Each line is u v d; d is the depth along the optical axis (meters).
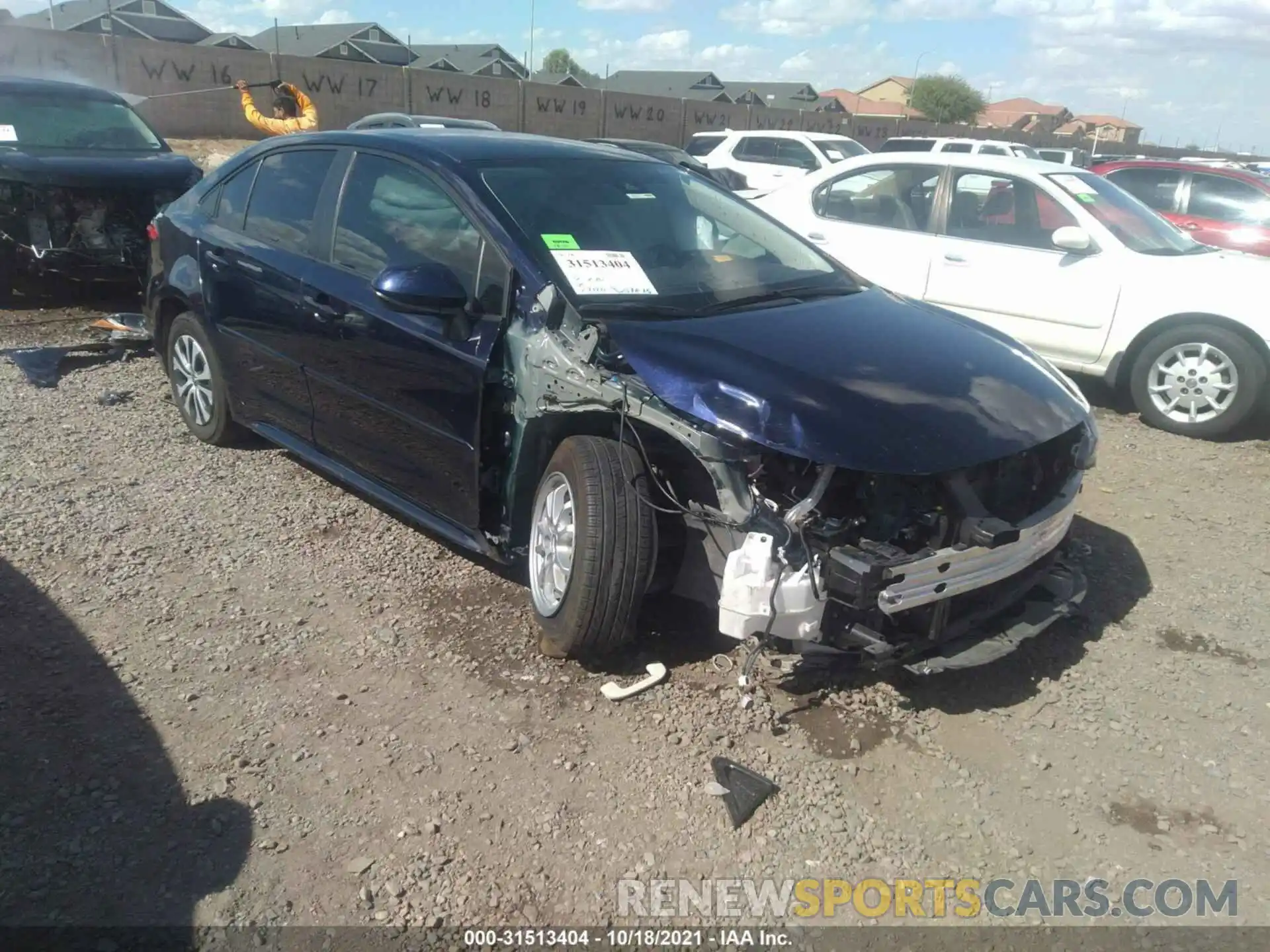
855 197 8.12
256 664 3.58
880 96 96.38
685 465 3.40
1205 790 3.17
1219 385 6.54
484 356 3.65
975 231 7.50
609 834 2.87
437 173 4.10
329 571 4.26
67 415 5.98
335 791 2.98
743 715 3.39
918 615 3.22
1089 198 7.25
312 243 4.55
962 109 73.06
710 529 3.25
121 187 8.01
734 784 3.06
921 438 3.15
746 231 4.57
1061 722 3.47
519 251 3.72
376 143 4.45
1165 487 5.77
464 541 3.96
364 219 4.36
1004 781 3.17
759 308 3.89
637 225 4.14
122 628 3.76
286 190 4.85
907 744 3.31
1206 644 4.03
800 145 18.55
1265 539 5.05
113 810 2.86
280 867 2.71
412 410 3.98
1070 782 3.18
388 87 34.25
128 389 6.49
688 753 3.21
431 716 3.33
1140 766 3.27
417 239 4.10
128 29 51.44
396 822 2.88
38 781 2.95
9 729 3.16
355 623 3.87
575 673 3.60
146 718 3.26
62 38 28.00
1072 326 7.00
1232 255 7.38
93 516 4.66
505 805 2.96
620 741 3.25
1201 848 2.93
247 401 5.08
